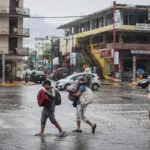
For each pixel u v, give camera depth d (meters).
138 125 14.84
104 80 62.03
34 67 114.62
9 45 60.38
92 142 11.20
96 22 74.25
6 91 34.06
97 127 14.20
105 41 69.00
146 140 11.64
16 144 10.69
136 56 64.75
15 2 60.59
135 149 10.29
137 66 65.94
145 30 63.88
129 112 19.22
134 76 57.16
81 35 77.81
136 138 11.96
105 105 22.56
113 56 59.25
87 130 13.41
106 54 64.12
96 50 71.25
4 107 20.59
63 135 12.05
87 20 77.19
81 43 80.12
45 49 111.75
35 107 20.86
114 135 12.47
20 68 60.44
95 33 70.31
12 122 15.11
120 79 62.00
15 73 60.06
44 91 12.13
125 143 11.12
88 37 76.56
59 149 10.12
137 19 65.88
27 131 13.01
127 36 66.25
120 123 15.37
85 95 12.88
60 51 92.00
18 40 61.12
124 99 27.14
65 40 87.44
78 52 76.81
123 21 65.00
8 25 59.78
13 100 24.88
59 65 90.50
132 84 50.06
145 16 66.31
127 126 14.55
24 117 16.72
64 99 26.16
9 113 18.05
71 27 89.69
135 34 66.31
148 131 13.40
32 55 114.75
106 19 69.38
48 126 14.15
